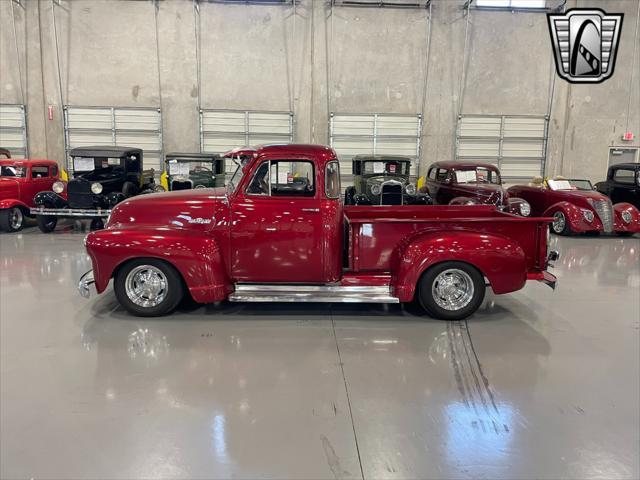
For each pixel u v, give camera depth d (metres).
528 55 12.04
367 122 12.06
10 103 11.31
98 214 8.09
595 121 12.28
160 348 3.43
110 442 2.31
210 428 2.44
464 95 12.12
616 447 2.34
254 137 11.97
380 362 3.26
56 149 11.56
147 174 9.69
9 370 3.05
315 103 11.90
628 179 9.67
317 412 2.61
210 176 9.38
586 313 4.36
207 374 3.04
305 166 3.98
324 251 4.00
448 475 2.12
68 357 3.26
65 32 11.26
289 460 2.21
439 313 4.04
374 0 11.60
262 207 3.96
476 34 11.90
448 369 3.17
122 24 11.35
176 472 2.11
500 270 3.88
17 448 2.26
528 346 3.57
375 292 4.01
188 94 11.68
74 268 5.74
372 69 11.89
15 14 11.00
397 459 2.23
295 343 3.56
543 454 2.28
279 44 11.66
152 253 3.80
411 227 4.03
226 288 3.99
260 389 2.86
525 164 12.46
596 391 2.89
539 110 12.29
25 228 8.96
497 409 2.67
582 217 8.53
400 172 9.75
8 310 4.20
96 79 11.48
